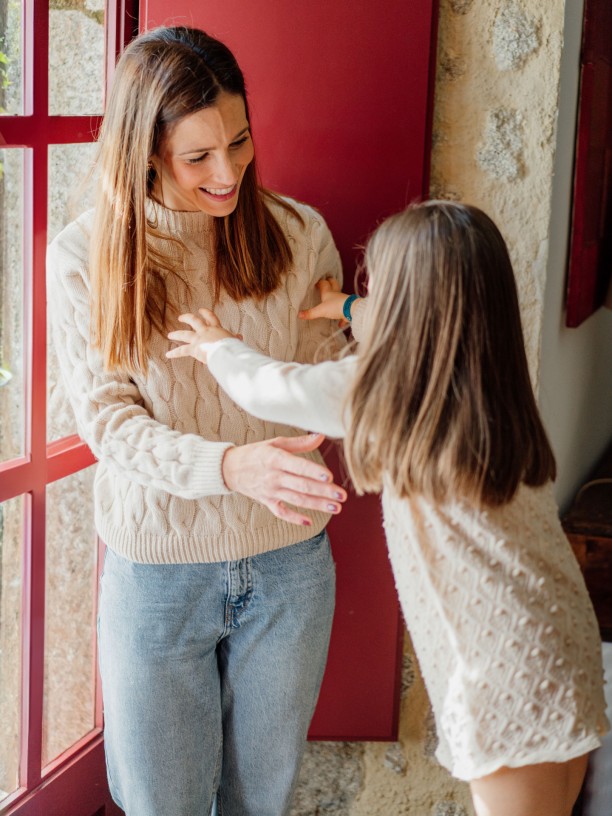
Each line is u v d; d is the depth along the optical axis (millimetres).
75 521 2076
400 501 1551
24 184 1824
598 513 2451
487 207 2119
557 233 2246
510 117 2074
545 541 1559
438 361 1448
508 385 1489
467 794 2379
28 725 1980
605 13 2338
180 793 1830
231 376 1618
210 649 1838
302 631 1857
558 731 1485
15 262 1820
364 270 2115
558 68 2037
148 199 1752
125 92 1648
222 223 1780
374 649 2271
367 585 2240
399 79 2020
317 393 1551
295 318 1899
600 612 2365
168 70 1604
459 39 2059
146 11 2010
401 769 2391
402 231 1499
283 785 1950
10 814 1927
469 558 1497
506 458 1469
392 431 1470
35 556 1929
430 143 2078
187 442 1662
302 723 1920
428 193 2117
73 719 2148
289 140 2062
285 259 1860
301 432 1908
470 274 1460
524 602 1496
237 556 1771
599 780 2215
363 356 1506
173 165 1669
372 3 1989
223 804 2018
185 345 1738
